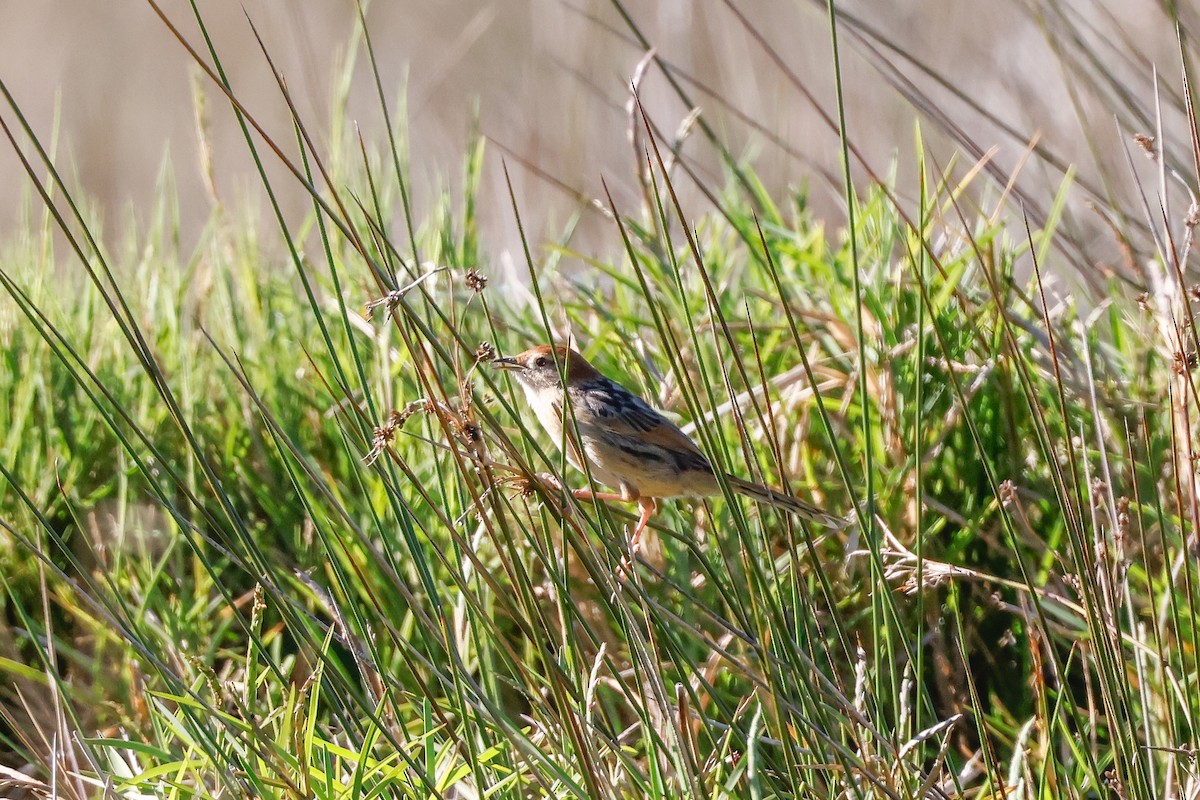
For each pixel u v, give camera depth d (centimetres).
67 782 756
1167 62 1684
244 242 1362
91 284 1244
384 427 647
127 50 2677
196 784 713
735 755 747
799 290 1205
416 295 1220
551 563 707
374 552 723
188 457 1051
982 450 741
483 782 735
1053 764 742
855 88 1883
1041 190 1519
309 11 2541
